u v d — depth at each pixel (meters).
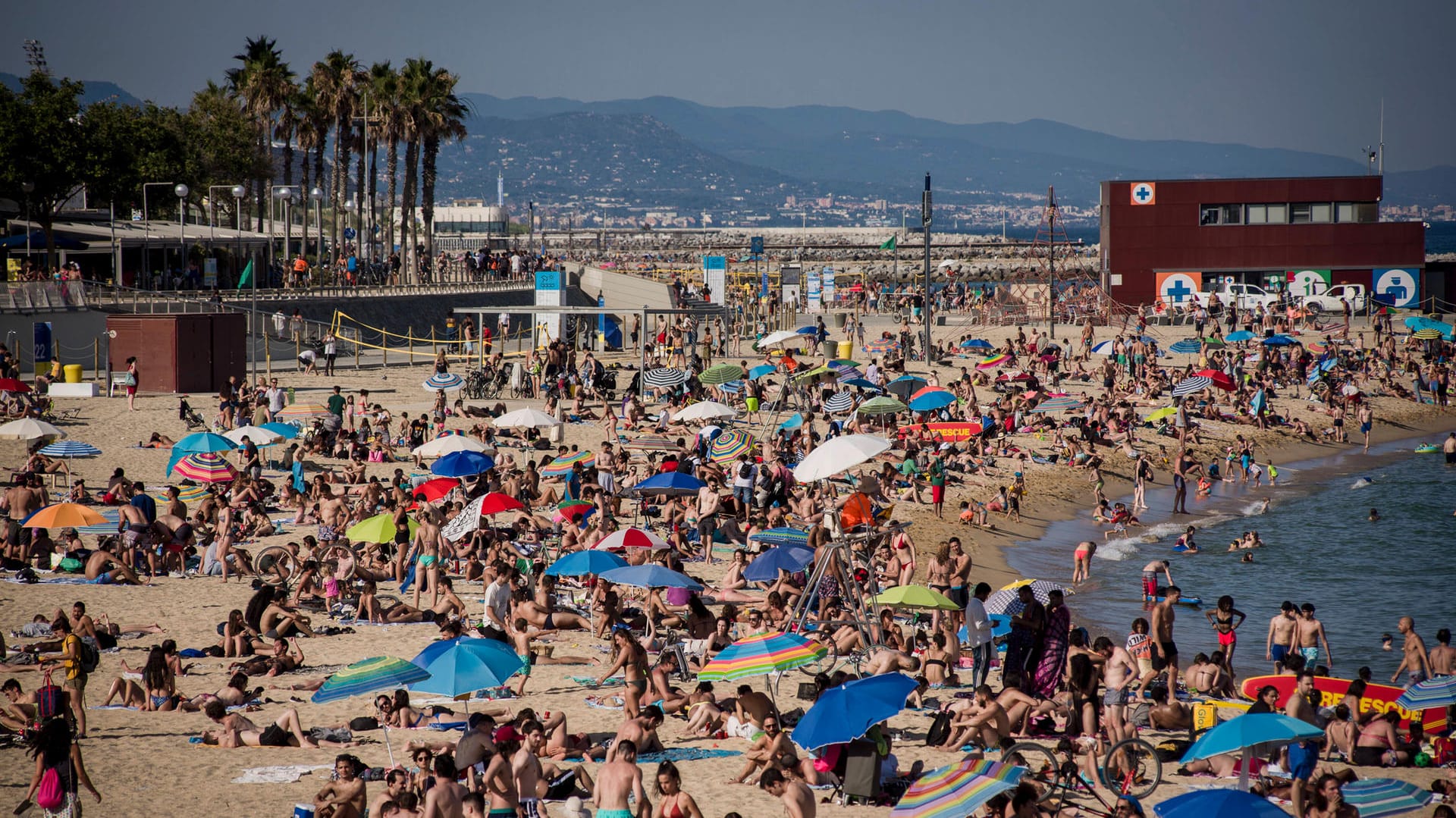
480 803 28.59
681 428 92.56
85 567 55.59
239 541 61.47
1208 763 34.94
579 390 98.69
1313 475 100.44
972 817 29.28
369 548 58.06
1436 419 124.25
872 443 51.31
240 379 105.38
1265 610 61.84
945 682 43.91
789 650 35.41
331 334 120.00
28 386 89.50
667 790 28.20
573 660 45.47
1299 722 30.22
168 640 40.25
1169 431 107.75
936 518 77.44
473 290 176.75
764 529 62.47
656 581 45.66
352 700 40.72
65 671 37.28
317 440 82.25
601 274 189.75
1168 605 42.81
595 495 65.00
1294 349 131.75
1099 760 33.72
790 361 110.88
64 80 137.50
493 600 47.31
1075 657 36.88
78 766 29.64
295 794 31.94
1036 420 105.19
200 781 32.91
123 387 98.06
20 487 59.28
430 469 74.06
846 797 31.86
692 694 39.53
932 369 126.69
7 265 126.69
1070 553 73.25
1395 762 37.09
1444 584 66.31
